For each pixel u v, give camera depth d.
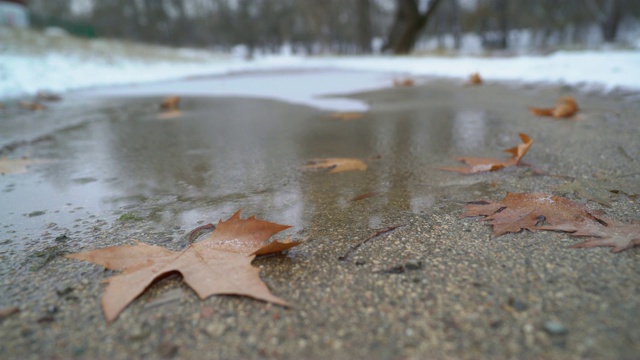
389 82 2.28
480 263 0.41
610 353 0.29
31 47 3.69
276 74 3.44
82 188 0.67
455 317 0.34
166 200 0.61
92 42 5.46
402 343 0.32
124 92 2.32
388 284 0.38
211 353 0.31
